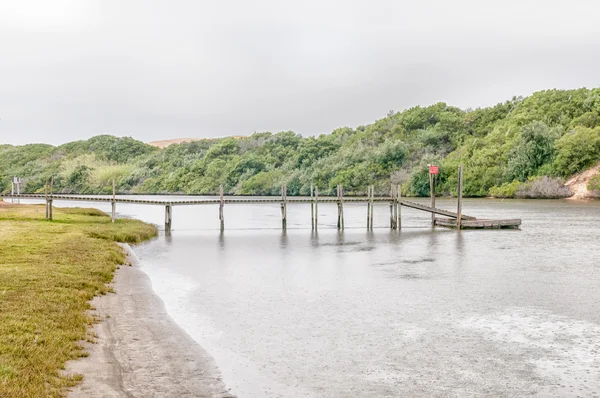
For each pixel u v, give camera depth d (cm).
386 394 1092
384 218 6475
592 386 1145
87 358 1173
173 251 3356
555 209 7700
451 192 11956
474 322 1634
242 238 4200
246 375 1173
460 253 3244
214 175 17325
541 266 2725
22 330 1232
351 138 17062
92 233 3612
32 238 3003
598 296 2005
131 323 1516
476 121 15625
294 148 18000
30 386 920
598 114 12262
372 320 1650
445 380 1171
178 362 1224
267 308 1794
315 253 3262
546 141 11131
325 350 1360
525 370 1234
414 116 16538
